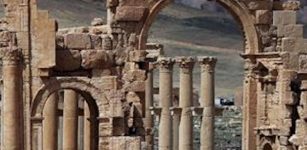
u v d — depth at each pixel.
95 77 66.88
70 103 75.00
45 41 65.44
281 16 82.56
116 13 78.25
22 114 65.44
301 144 68.94
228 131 114.50
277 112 79.81
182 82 90.12
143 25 78.94
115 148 66.69
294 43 79.88
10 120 64.69
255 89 82.56
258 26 82.81
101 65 67.12
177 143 93.44
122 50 69.56
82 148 86.06
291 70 77.88
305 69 69.69
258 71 82.38
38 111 65.75
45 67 65.38
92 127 69.00
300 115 69.50
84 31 76.81
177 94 110.19
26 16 65.25
